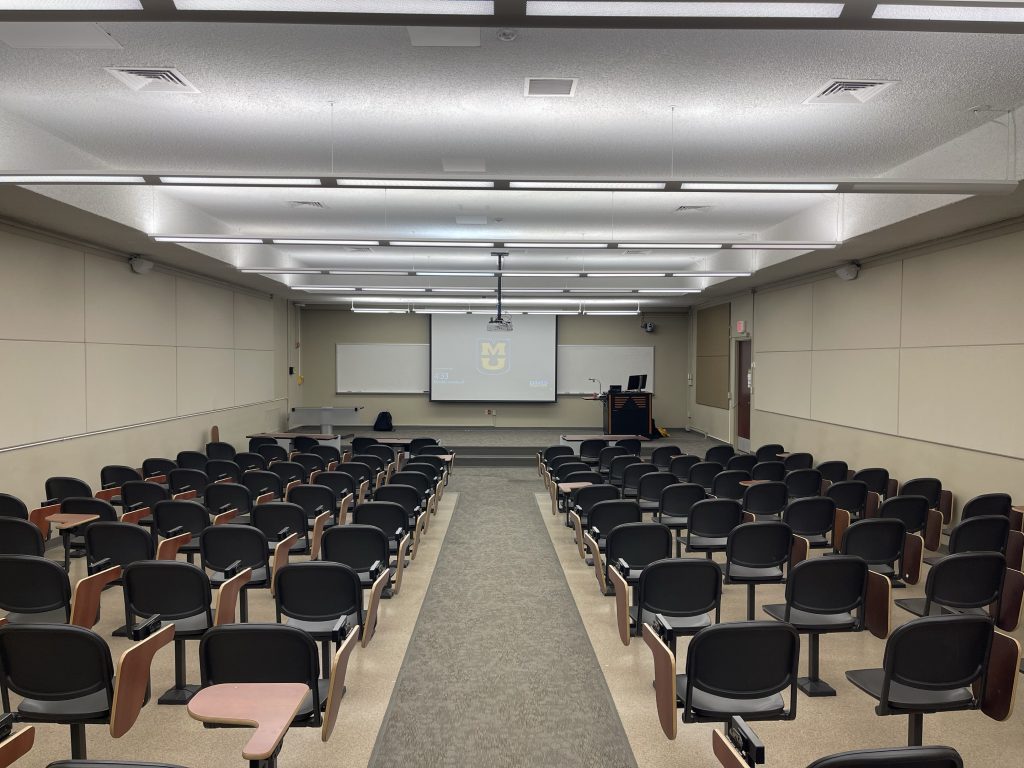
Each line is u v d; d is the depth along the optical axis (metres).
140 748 3.62
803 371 12.38
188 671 4.53
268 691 2.64
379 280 16.16
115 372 9.86
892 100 5.48
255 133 6.37
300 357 19.56
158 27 4.30
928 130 6.21
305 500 6.89
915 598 5.66
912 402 9.05
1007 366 7.36
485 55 4.71
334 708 3.21
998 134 5.85
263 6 2.65
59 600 4.29
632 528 5.14
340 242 8.05
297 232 11.75
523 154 6.98
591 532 6.00
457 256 13.86
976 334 7.82
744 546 5.04
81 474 9.04
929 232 8.03
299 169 7.58
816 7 2.63
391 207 9.77
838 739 3.71
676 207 9.68
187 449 12.12
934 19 2.66
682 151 6.85
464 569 6.84
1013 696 3.07
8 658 3.10
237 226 11.26
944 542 8.12
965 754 3.57
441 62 4.82
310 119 6.00
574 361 19.98
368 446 11.40
